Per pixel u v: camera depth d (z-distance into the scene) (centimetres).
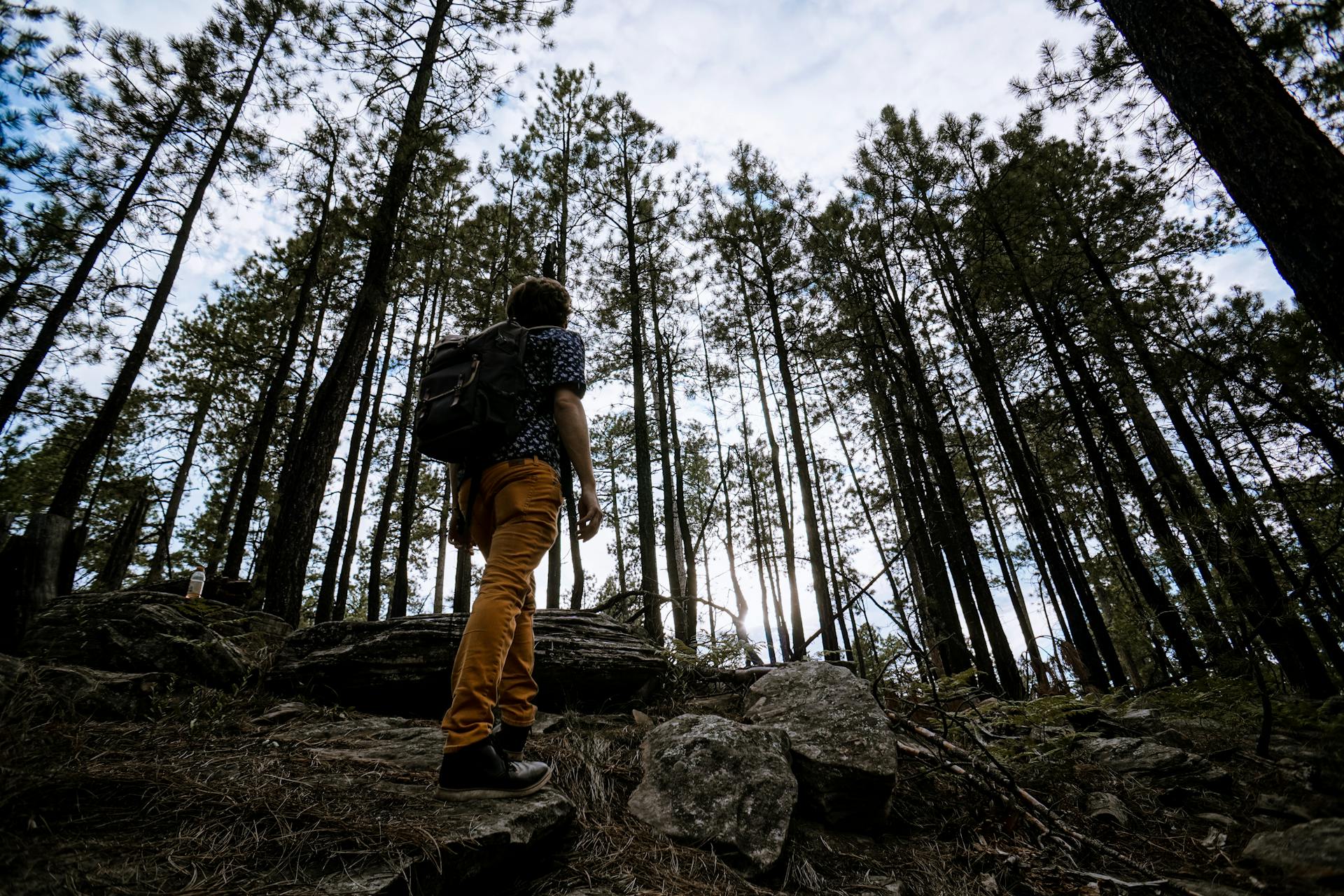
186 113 877
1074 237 916
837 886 192
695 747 225
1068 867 209
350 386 611
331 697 290
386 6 705
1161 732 368
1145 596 757
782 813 203
